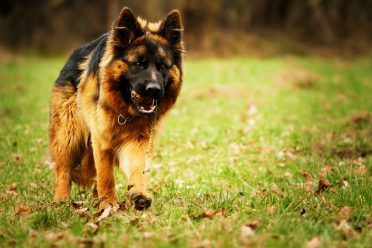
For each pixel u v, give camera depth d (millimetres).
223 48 42062
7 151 11258
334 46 47312
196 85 23344
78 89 7969
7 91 21188
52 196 8367
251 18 48344
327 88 24703
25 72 28469
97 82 7422
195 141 12297
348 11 49156
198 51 41188
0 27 39250
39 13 40188
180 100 18578
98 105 7375
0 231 6297
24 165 10289
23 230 6266
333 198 7652
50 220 6770
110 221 6711
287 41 45875
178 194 8125
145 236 6008
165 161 10789
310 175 9195
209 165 10344
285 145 11820
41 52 38438
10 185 8906
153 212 7133
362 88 24469
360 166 9758
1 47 38281
